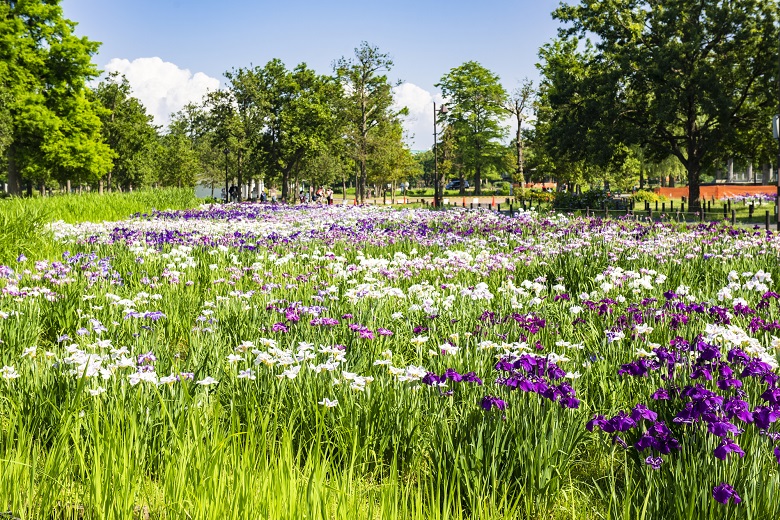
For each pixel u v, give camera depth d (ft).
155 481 13.10
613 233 49.75
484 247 47.06
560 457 13.25
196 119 196.44
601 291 28.81
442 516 11.40
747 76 130.00
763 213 116.37
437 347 19.76
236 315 24.32
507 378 14.21
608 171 185.06
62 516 11.75
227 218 77.46
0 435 13.57
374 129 214.90
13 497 11.18
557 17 142.82
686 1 125.80
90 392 14.49
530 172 240.94
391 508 10.89
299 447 13.62
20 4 158.30
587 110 136.98
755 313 22.11
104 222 70.74
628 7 138.10
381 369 17.75
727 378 13.52
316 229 57.52
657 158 149.89
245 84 192.13
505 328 21.11
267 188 277.03
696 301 25.18
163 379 14.88
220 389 16.49
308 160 214.28
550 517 12.57
